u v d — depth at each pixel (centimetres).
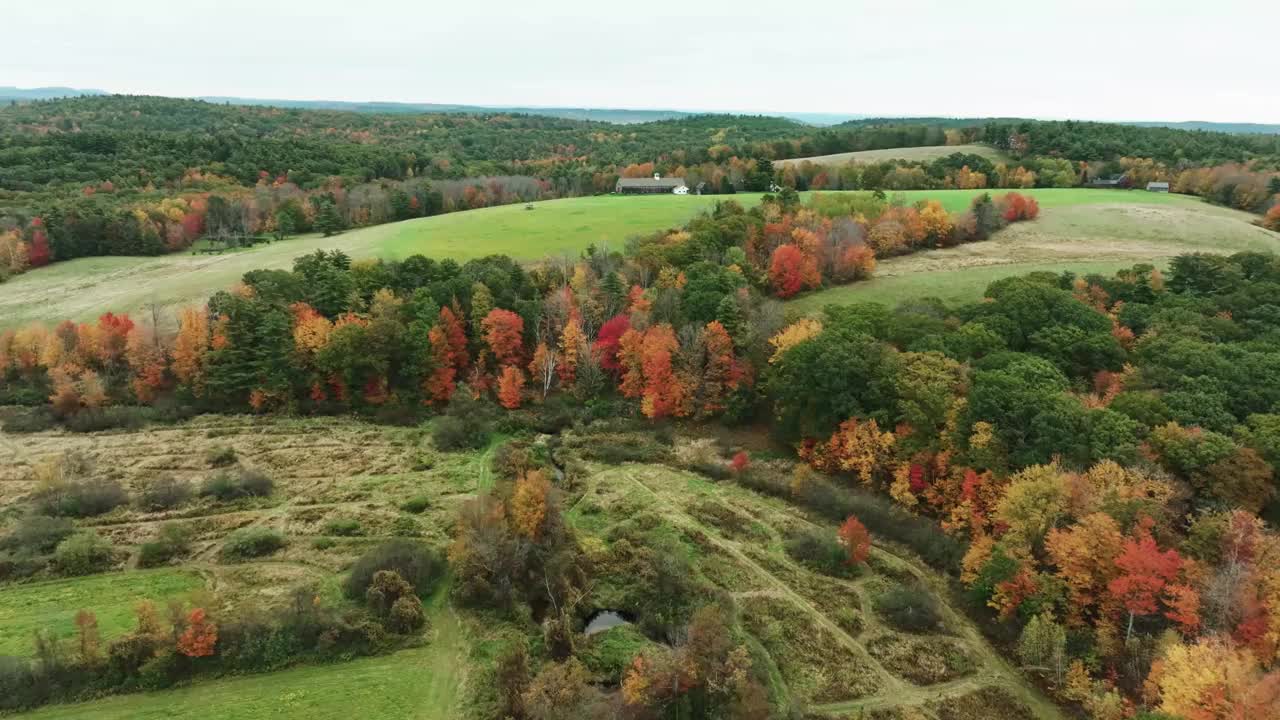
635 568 5978
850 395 7294
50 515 6612
